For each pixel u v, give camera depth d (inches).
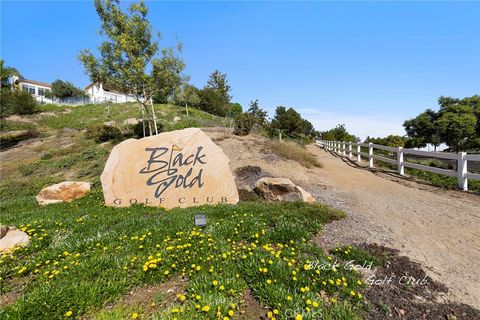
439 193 312.2
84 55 552.7
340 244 173.6
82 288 114.6
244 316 106.1
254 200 292.7
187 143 300.2
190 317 99.9
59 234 188.2
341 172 476.1
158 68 588.4
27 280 136.1
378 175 449.7
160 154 295.6
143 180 289.9
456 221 211.9
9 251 161.3
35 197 355.6
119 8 573.9
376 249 165.9
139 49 576.1
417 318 108.0
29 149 861.2
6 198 427.5
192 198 286.5
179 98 772.6
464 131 1164.5
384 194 315.6
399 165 443.8
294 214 211.9
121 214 245.3
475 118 1164.5
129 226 197.3
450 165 436.1
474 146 1181.7
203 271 132.0
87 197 327.9
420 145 1333.7
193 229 183.2
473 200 271.4
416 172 441.7
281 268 128.4
